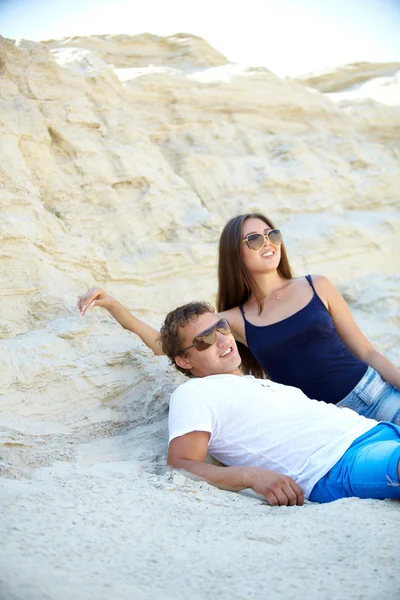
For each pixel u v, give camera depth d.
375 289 6.50
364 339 3.89
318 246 6.50
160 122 6.61
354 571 2.03
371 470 2.71
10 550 1.93
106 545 2.08
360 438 2.94
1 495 2.31
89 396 3.64
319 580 1.97
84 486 2.59
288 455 2.97
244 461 3.04
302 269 6.33
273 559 2.11
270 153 7.07
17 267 4.22
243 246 3.86
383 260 6.80
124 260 5.35
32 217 4.62
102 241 5.39
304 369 3.66
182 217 5.93
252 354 3.96
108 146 5.81
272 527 2.37
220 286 4.02
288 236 6.49
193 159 6.52
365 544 2.21
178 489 2.73
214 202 6.44
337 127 7.66
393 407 3.57
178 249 5.61
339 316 3.89
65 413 3.53
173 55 7.87
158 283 5.43
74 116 5.64
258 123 7.18
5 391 3.41
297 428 3.01
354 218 7.02
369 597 1.88
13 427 3.24
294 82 7.55
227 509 2.59
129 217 5.60
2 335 3.91
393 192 7.44
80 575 1.88
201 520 2.41
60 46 7.40
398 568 2.05
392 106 8.16
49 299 4.20
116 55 7.63
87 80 6.02
